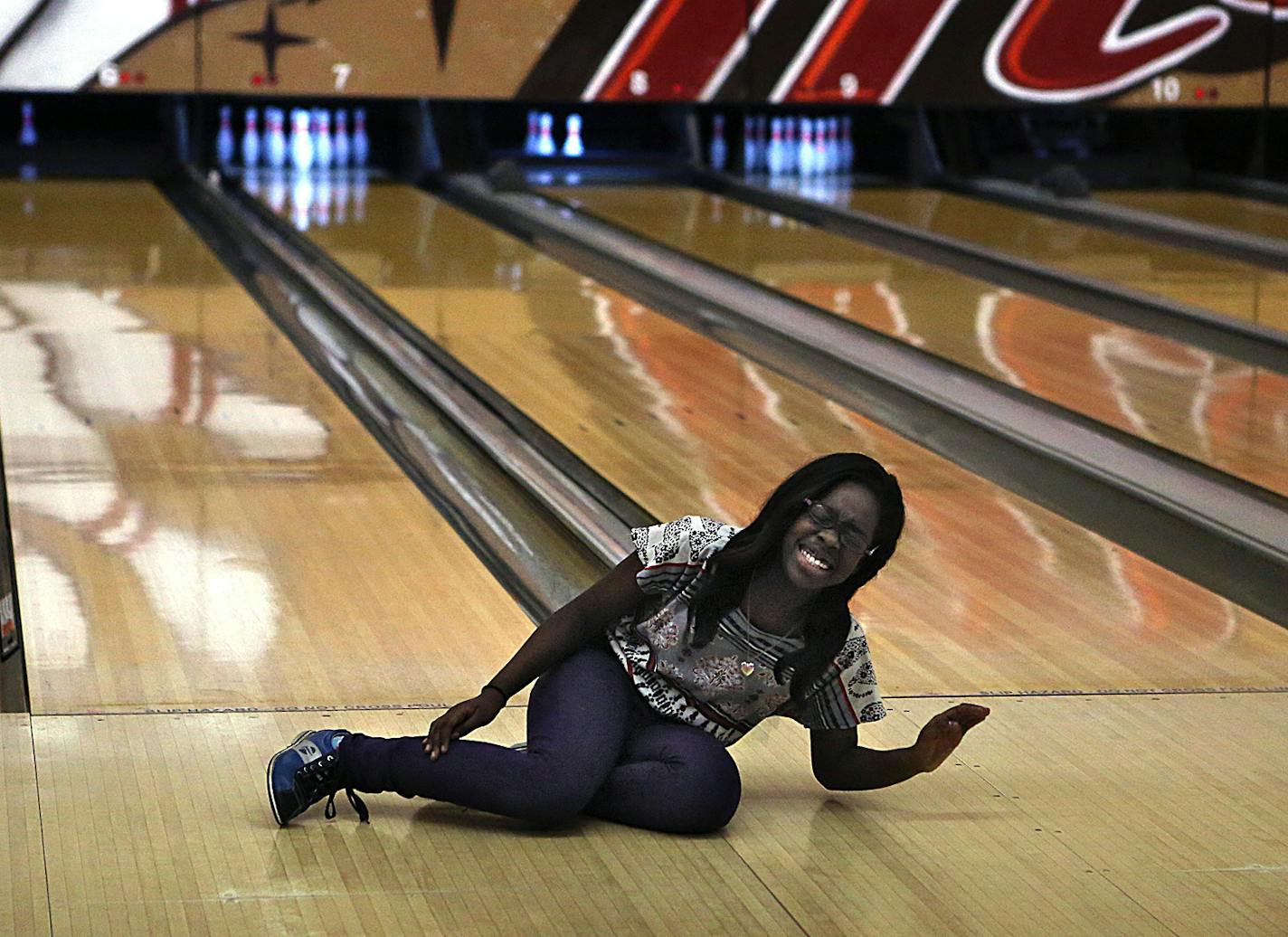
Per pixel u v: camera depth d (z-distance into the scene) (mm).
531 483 6098
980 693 4383
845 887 3193
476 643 4652
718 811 3391
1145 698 4355
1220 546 5688
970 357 8109
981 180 14109
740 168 14492
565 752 3361
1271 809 3627
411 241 10805
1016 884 3229
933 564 5430
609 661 3510
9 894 3016
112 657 4414
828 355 8125
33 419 6562
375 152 14438
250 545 5348
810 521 3268
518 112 14547
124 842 3262
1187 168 14898
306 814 3449
